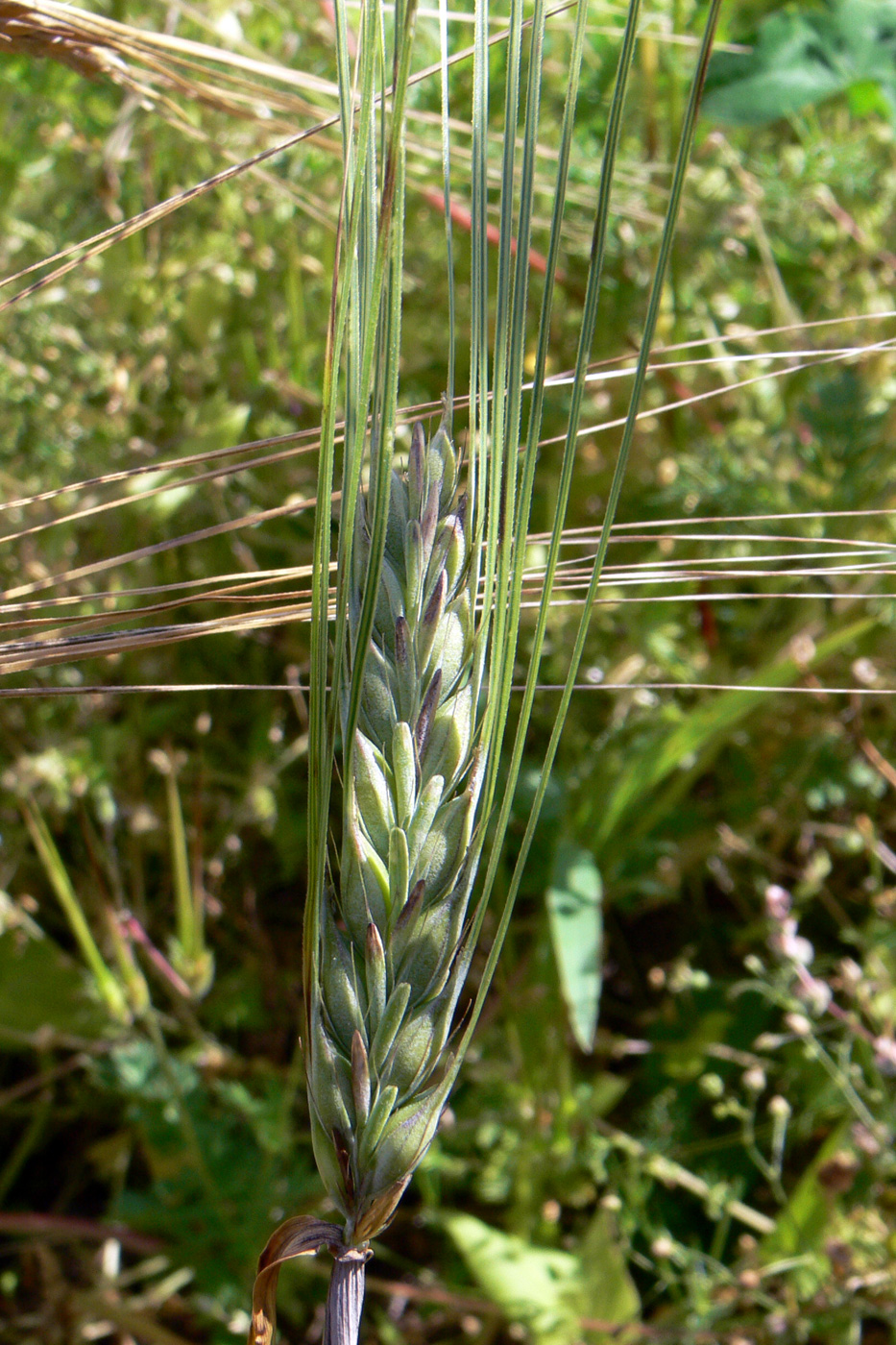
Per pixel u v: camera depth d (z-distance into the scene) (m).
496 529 0.18
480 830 0.18
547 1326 0.36
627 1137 0.40
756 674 0.40
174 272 0.48
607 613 0.46
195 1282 0.41
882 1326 0.39
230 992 0.46
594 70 0.49
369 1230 0.19
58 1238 0.41
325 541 0.18
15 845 0.45
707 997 0.45
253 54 0.42
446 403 0.19
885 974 0.40
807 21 0.49
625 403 0.49
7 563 0.45
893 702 0.46
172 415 0.50
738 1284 0.35
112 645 0.20
